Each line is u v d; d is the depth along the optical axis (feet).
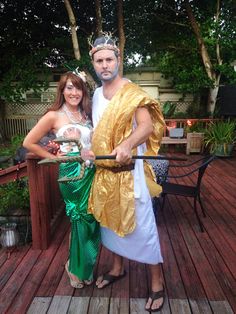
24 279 6.70
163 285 6.37
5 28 26.81
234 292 6.27
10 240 7.74
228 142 21.07
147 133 4.74
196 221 10.02
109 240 5.68
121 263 6.55
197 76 24.36
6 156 13.65
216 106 26.32
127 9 25.27
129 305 5.86
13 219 8.60
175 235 8.98
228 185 14.42
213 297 6.10
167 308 5.77
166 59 26.43
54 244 8.27
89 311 5.71
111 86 5.08
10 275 6.85
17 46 27.12
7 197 8.91
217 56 24.32
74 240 5.87
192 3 24.66
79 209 5.62
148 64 28.30
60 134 5.32
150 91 27.94
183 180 15.44
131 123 4.87
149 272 6.93
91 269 6.12
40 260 7.47
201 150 22.57
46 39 27.81
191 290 6.33
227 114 25.02
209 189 13.75
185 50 25.72
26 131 28.99
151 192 5.56
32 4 26.02
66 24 27.35
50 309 5.76
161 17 25.57
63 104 5.54
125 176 5.14
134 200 5.19
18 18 26.78
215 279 6.73
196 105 27.58
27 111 28.76
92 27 26.94
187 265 7.32
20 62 25.43
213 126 22.11
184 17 25.53
